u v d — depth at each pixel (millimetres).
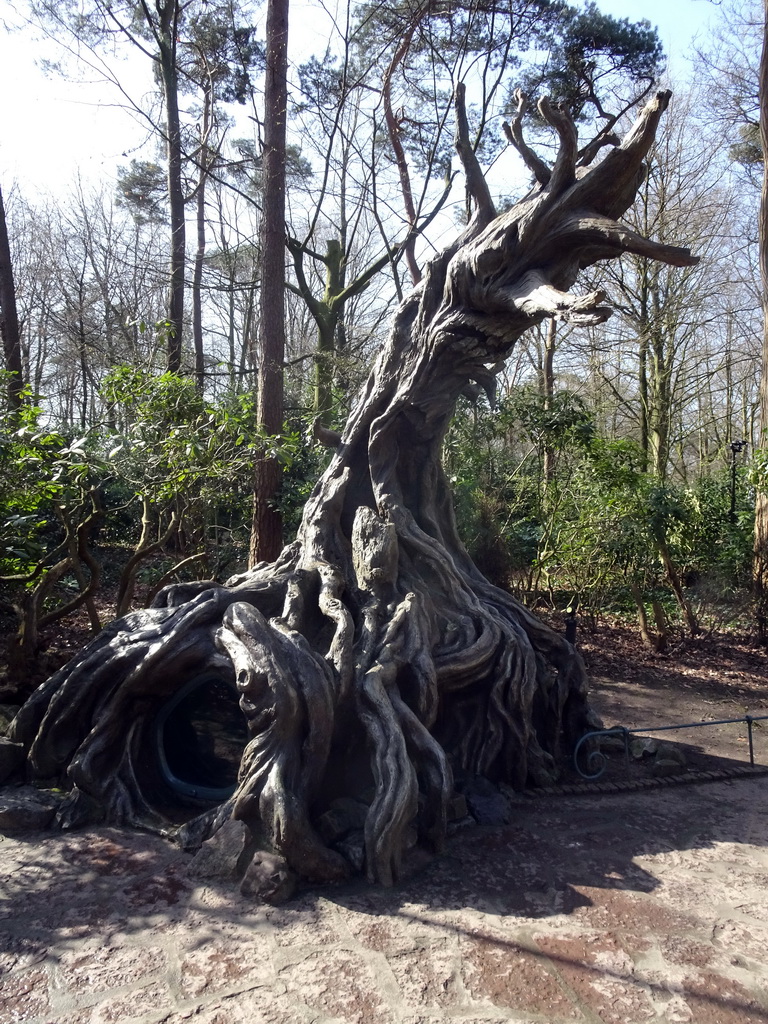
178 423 7531
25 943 3742
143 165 20344
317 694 4758
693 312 20891
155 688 5367
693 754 6941
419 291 6578
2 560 7520
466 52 15273
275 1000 3355
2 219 14047
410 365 6469
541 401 12242
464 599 6285
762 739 7551
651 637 11680
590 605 12602
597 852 4879
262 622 5062
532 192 5758
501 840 5016
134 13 16188
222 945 3750
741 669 10555
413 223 15969
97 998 3355
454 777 5742
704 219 19797
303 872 4328
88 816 5074
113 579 12969
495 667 6020
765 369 12914
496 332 6027
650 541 11469
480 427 12742
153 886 4281
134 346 13953
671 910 4172
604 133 5875
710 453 26469
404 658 5457
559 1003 3373
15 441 6297
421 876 4484
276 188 11672
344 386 14219
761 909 4219
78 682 5469
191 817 5055
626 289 19203
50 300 24828
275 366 11570
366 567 5980
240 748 5230
